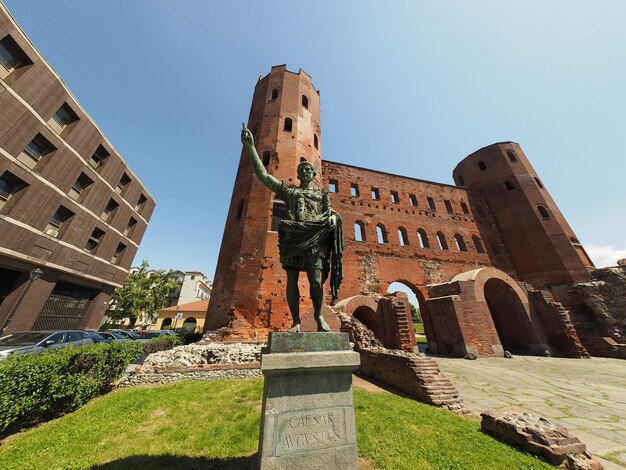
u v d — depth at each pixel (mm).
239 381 8188
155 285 39875
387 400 6203
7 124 14789
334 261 3557
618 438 4621
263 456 2219
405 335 12094
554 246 22562
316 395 2559
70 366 6141
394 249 20594
